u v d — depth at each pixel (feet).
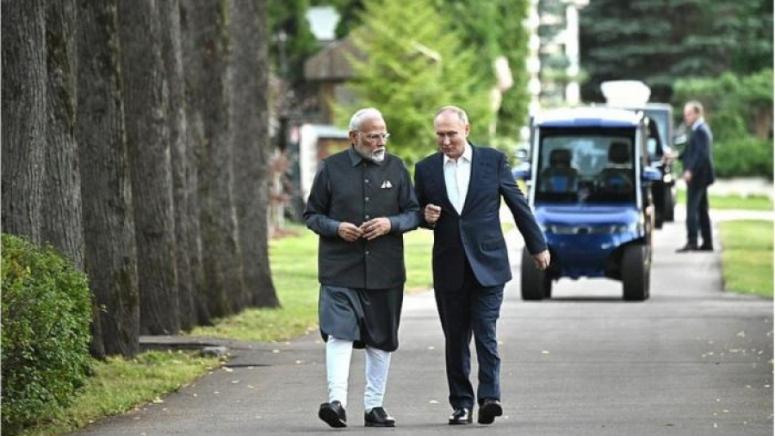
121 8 102.12
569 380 82.28
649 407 72.59
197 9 116.06
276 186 241.55
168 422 69.51
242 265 120.47
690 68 431.02
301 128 266.98
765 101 415.44
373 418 67.51
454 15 333.83
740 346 96.99
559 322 113.70
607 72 439.63
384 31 298.76
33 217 74.69
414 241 220.02
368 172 67.87
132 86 102.63
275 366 89.61
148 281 104.01
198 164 116.26
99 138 90.17
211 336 104.73
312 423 68.80
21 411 65.00
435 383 81.66
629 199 141.08
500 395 71.31
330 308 67.31
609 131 142.61
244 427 67.67
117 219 90.17
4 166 74.43
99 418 70.79
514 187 68.33
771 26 426.92
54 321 65.98
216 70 116.78
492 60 334.03
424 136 295.28
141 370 84.99
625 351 94.73
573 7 439.63
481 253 67.67
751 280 154.30
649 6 431.02
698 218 186.39
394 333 67.82
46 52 81.20
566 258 137.18
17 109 74.28
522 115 352.69
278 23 454.40
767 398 75.36
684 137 244.83
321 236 67.72
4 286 64.69
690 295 142.10
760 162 375.66
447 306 68.03
